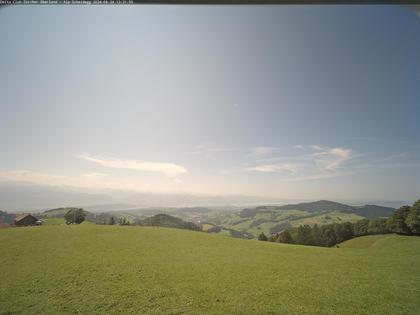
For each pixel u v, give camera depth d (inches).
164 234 1589.6
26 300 631.2
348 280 841.5
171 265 963.3
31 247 1158.3
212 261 1056.2
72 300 631.2
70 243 1244.5
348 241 2672.2
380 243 2135.8
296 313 578.6
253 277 852.0
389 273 935.0
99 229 1593.3
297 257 1218.0
